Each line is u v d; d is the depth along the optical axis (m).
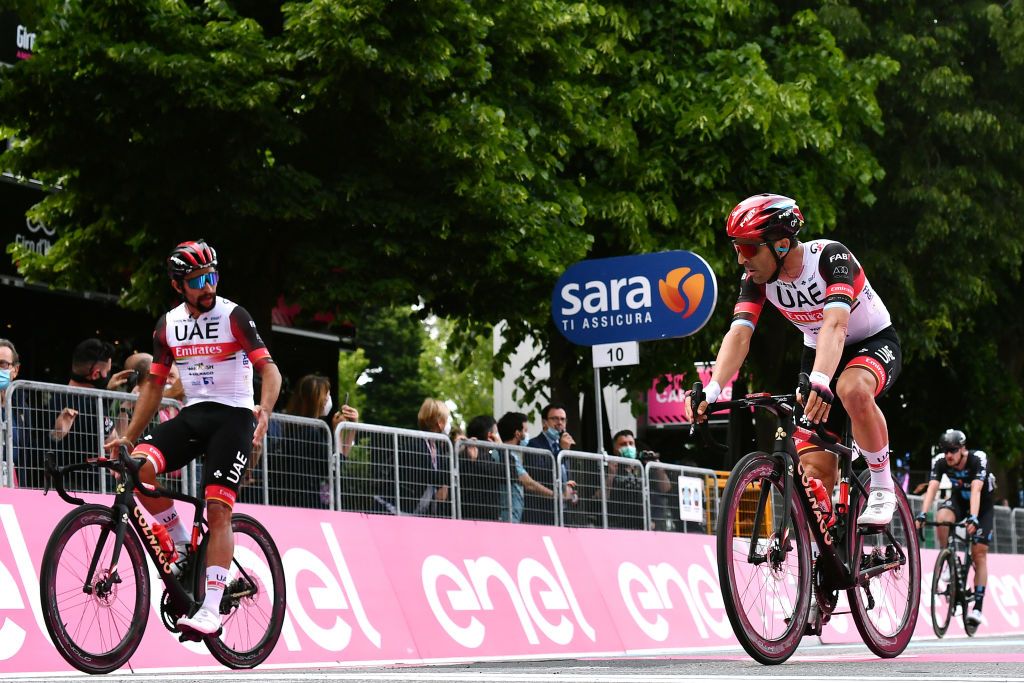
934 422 48.25
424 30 24.44
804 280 11.38
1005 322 47.78
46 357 36.19
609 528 23.34
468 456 20.73
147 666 14.75
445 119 24.88
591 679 8.88
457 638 18.89
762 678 8.81
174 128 24.05
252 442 13.35
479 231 25.92
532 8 27.30
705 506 26.00
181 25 24.12
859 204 40.81
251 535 14.05
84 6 24.48
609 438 39.12
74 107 24.06
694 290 26.00
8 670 13.45
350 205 25.22
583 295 26.94
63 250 28.03
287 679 9.39
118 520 12.53
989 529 28.78
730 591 10.72
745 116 32.97
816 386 10.84
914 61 40.62
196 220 25.28
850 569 12.20
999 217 41.28
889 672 9.75
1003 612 34.78
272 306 26.69
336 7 23.34
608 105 34.12
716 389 11.55
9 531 14.16
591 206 32.62
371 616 17.77
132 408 16.30
